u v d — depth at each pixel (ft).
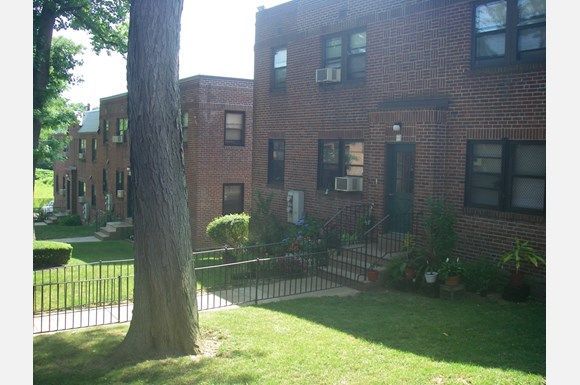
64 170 148.36
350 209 53.47
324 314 34.60
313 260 47.44
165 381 24.18
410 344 27.99
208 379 24.13
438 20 44.57
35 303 39.34
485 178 41.47
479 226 41.39
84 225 123.44
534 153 38.55
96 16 78.89
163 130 28.53
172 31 28.63
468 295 38.42
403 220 47.57
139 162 28.60
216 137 81.76
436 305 36.01
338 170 55.93
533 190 38.65
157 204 28.45
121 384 24.04
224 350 28.04
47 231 107.96
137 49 28.27
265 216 61.46
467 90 42.19
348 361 25.63
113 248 80.53
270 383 23.29
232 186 83.82
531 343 27.78
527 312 33.81
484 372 23.59
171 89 28.81
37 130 75.10
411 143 46.52
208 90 80.59
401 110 46.01
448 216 40.47
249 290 43.01
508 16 39.47
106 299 42.06
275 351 27.50
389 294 39.63
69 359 27.76
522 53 39.11
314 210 58.65
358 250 47.14
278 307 36.94
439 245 39.88
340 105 55.01
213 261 61.05
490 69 40.50
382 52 49.85
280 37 63.05
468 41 42.22
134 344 28.37
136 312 28.81
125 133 104.99
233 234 63.62
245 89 83.51
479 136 41.32
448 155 43.50
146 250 28.53
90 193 126.41
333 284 43.98
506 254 38.88
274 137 64.80
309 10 58.85
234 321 33.47
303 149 60.23
